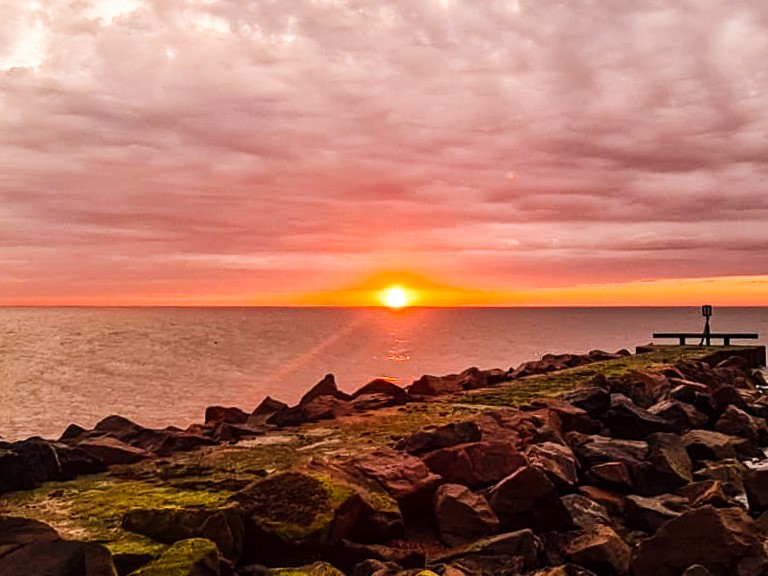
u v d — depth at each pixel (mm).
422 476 10461
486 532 9539
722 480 13258
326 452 11844
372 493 9672
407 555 8680
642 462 12781
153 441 13047
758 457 16312
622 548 9461
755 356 38531
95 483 9781
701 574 8258
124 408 54281
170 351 116125
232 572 7164
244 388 66812
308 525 8234
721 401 19797
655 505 11094
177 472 10430
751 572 8484
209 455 11664
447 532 9602
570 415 15781
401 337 160750
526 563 8852
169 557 6805
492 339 149250
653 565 8883
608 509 11438
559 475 11508
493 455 11172
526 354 108062
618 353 35688
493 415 14461
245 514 8266
